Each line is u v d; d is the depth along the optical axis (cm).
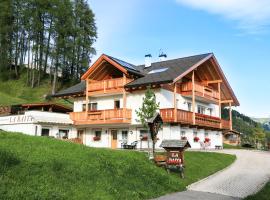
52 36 6619
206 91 3719
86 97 3662
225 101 4350
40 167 1321
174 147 1839
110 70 3741
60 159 1466
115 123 3353
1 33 7019
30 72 6644
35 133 3356
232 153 3166
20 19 7169
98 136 3697
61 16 6588
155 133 2050
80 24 6931
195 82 3512
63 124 3603
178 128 3206
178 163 1833
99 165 1538
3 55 6969
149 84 3155
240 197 1522
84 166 1460
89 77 3719
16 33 7206
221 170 2234
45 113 3534
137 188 1419
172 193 1504
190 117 3325
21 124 3472
